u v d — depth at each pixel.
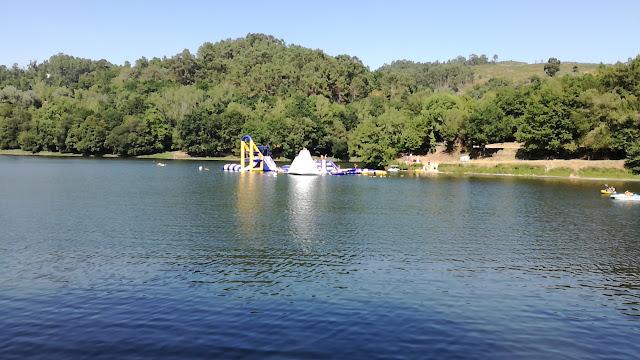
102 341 23.67
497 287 33.03
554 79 171.00
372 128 158.25
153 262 37.22
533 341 24.83
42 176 109.62
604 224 57.19
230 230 49.84
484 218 60.50
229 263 37.41
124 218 55.69
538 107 144.12
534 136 141.00
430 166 149.38
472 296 31.08
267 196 78.44
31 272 34.28
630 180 119.56
